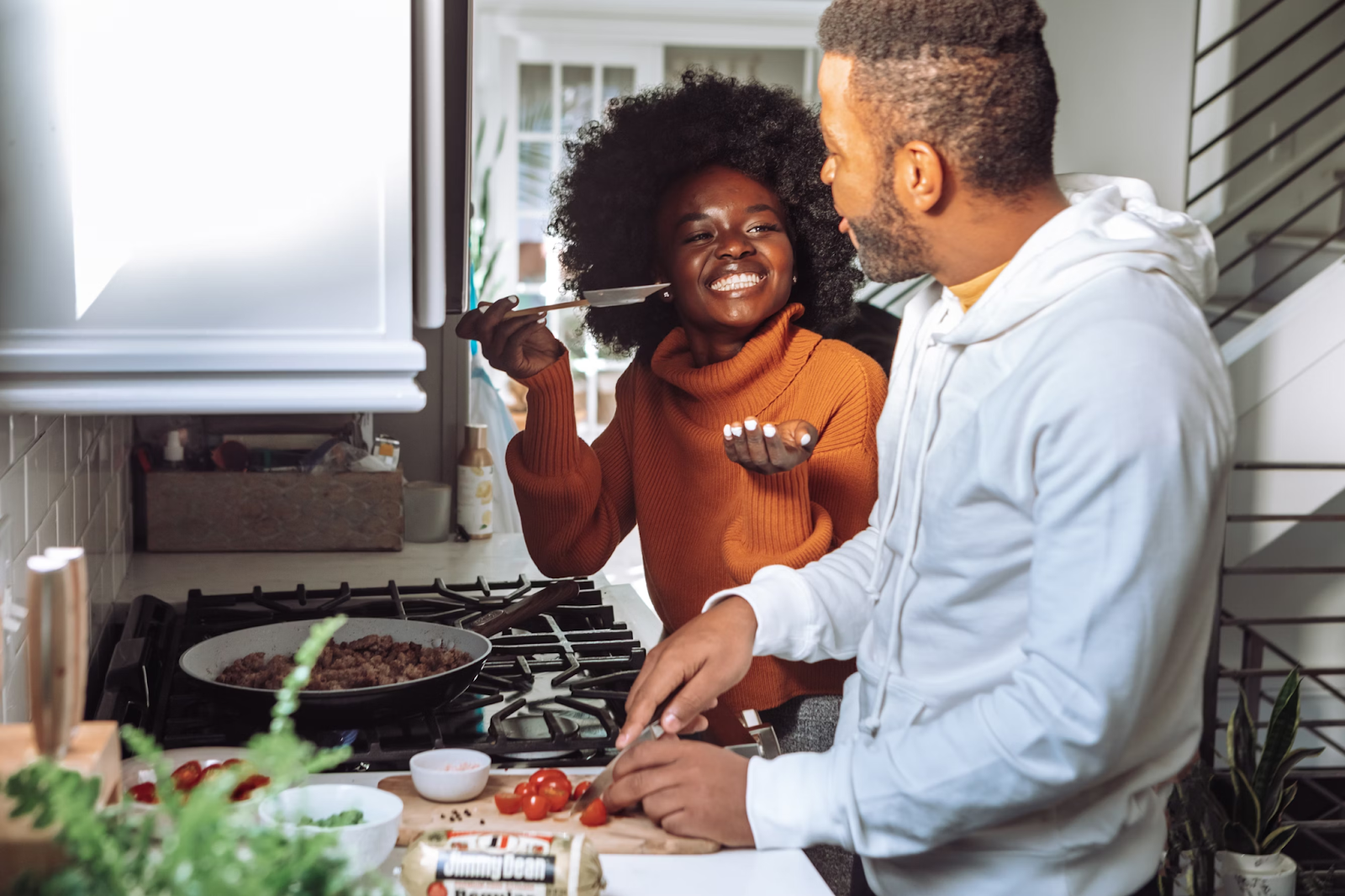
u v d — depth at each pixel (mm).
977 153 980
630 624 1877
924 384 1086
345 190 1021
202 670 1412
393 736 1377
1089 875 1020
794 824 1022
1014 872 1019
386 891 671
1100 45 3414
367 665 1388
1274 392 2994
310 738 1364
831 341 1672
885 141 1007
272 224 1013
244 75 993
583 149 1888
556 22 5703
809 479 1607
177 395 1015
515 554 2389
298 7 993
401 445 2668
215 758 1078
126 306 999
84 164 978
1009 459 946
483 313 1605
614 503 1829
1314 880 2482
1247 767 2424
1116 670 854
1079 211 979
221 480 2318
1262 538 3049
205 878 572
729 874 1019
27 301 982
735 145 1646
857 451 1601
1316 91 4129
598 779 1159
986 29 954
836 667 1561
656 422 1781
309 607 1917
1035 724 886
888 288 4297
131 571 2166
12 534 1098
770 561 1516
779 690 1530
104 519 1854
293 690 661
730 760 1079
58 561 728
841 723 1312
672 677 1182
